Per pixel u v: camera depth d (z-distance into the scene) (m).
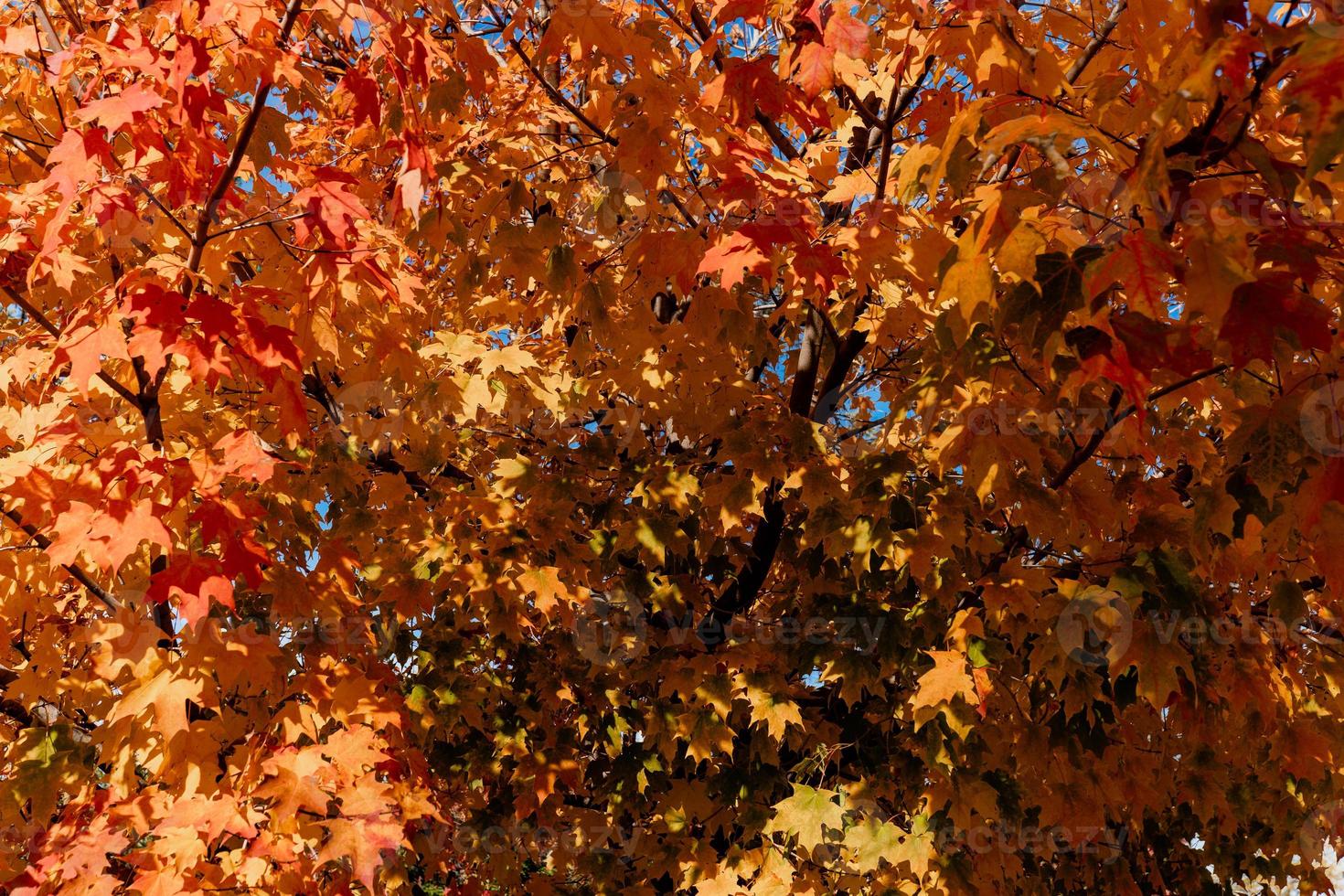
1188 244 1.89
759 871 4.27
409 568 4.40
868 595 4.48
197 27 2.39
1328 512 2.13
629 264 3.89
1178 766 4.78
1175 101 1.75
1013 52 2.38
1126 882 4.67
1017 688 4.33
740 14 3.17
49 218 2.83
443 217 4.07
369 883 2.81
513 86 4.62
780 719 4.11
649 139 3.46
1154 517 3.52
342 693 3.27
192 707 3.21
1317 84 1.57
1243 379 3.25
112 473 2.59
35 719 3.29
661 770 4.79
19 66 3.45
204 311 2.49
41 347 3.00
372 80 2.77
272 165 3.34
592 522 4.78
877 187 3.18
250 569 2.63
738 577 5.13
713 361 4.21
